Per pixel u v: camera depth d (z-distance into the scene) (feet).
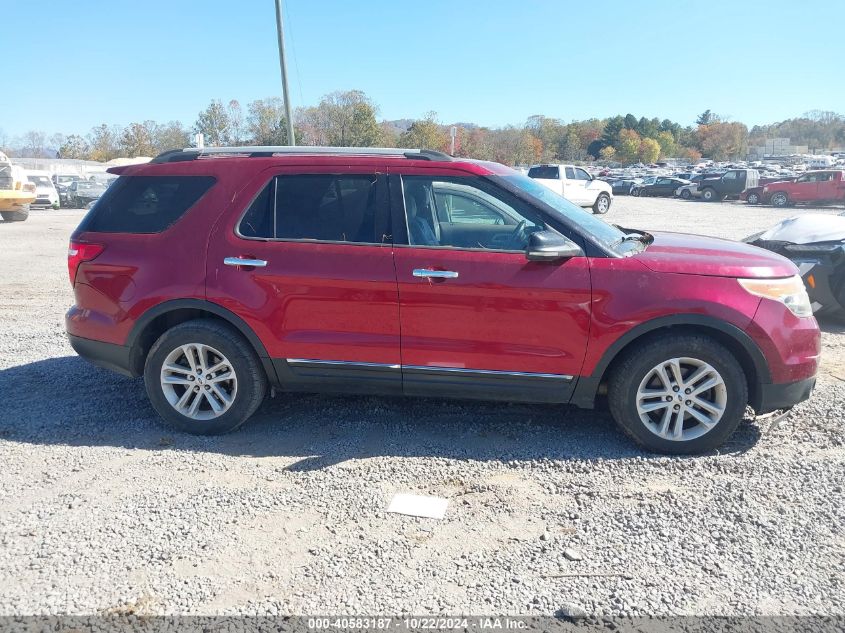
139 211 14.65
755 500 11.44
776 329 12.75
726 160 432.25
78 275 14.82
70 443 13.94
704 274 12.88
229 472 12.63
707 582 9.32
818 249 22.89
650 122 462.60
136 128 262.47
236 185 14.25
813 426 14.49
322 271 13.57
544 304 13.01
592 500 11.57
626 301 12.81
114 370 14.98
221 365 14.23
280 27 55.26
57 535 10.46
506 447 13.67
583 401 13.47
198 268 14.01
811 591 9.11
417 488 12.01
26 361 19.71
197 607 8.84
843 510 11.09
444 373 13.64
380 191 13.84
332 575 9.52
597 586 9.25
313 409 15.80
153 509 11.23
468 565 9.75
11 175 71.77
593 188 90.63
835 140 460.55
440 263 13.28
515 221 13.64
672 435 13.23
